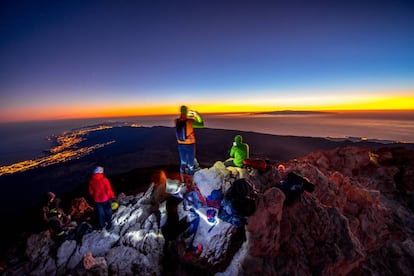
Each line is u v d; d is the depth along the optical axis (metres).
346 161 8.43
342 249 4.11
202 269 4.10
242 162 5.66
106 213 5.54
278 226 4.24
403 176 7.84
